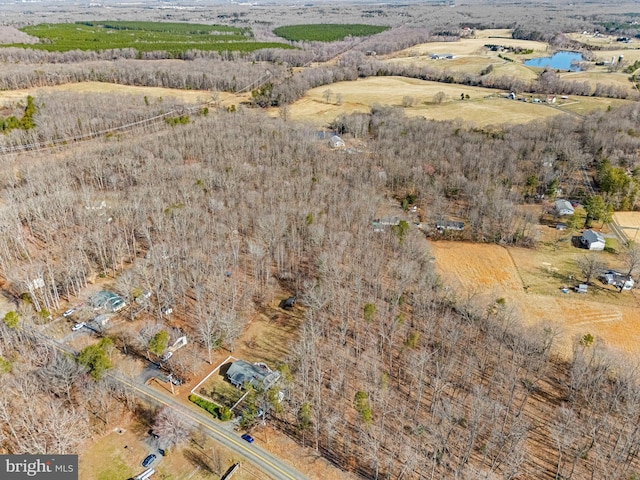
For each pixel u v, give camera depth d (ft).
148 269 350.23
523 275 375.04
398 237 385.29
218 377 267.80
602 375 257.96
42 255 368.89
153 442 227.40
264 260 372.79
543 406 255.50
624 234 432.25
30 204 407.44
